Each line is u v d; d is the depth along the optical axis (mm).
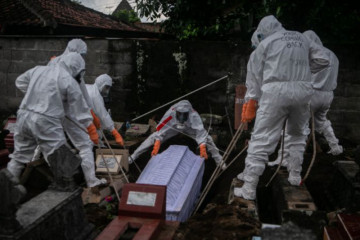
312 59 4152
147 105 8578
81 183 5102
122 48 8430
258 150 4113
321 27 7957
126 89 8602
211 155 6605
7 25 10281
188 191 4535
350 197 4102
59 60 4867
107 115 5652
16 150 4496
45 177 4711
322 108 6285
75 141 4918
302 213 3043
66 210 3125
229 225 3195
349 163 4730
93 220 4078
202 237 3127
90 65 8656
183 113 5711
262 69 4090
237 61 7922
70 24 11445
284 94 3922
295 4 7074
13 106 9094
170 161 5039
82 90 5059
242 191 4277
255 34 4348
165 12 9141
